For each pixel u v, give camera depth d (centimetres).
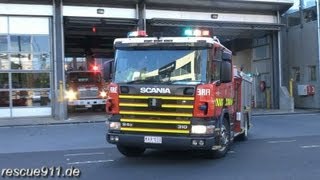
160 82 1168
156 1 2964
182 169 1135
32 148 1546
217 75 1207
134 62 1197
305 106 3475
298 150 1451
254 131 2014
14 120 2633
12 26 2767
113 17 2908
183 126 1145
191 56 1168
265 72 3575
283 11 3331
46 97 2831
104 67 1240
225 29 3219
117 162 1242
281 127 2180
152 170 1124
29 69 2803
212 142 1156
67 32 3300
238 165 1187
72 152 1440
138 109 1171
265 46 3569
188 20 3003
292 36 3616
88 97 2911
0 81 2759
